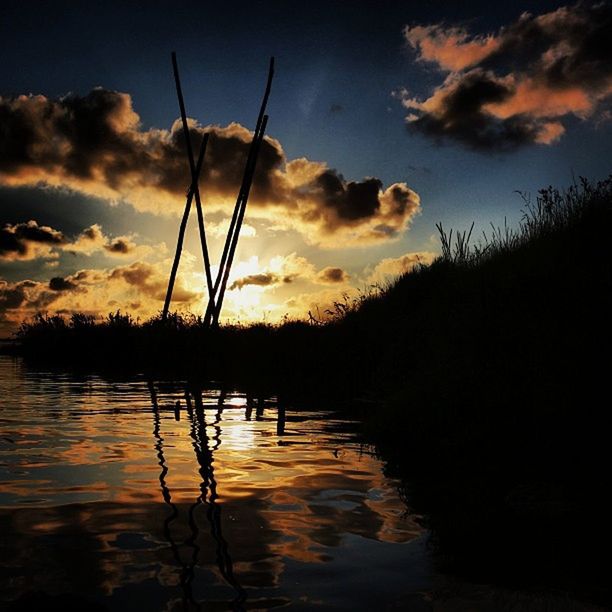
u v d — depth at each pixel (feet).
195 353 47.70
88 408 27.45
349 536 10.96
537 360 18.80
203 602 8.17
